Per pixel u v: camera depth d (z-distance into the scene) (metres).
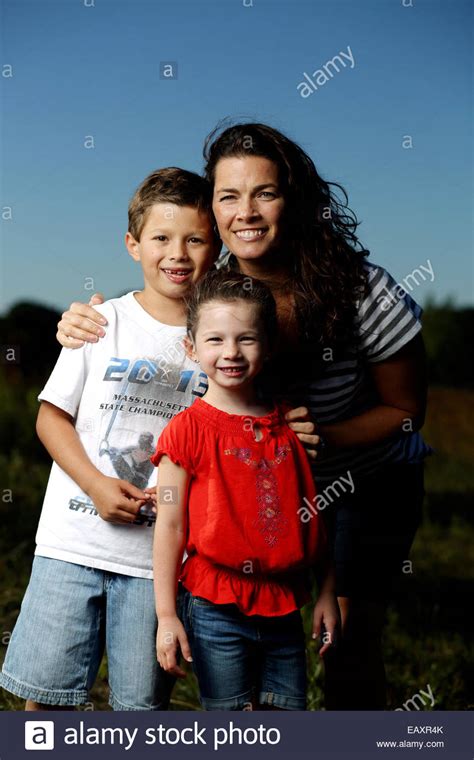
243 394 2.52
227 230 2.62
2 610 4.17
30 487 6.84
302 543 2.46
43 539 2.62
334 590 2.61
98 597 2.59
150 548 2.57
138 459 2.60
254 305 2.43
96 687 3.55
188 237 2.66
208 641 2.45
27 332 11.12
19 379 10.50
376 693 3.03
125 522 2.54
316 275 2.70
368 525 3.03
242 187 2.57
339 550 3.04
